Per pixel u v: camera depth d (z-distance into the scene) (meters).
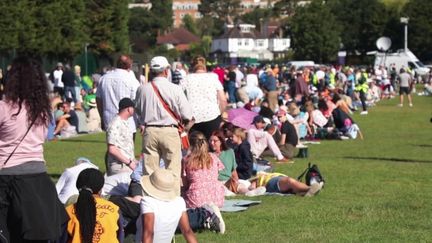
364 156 49.28
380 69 135.75
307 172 33.19
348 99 88.94
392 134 66.56
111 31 156.88
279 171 40.78
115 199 22.47
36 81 17.34
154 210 19.22
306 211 28.77
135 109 27.98
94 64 144.38
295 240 24.06
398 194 32.91
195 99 32.25
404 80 106.88
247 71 116.12
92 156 48.72
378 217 27.77
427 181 37.06
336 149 53.94
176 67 71.38
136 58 122.31
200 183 27.45
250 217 27.73
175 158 27.45
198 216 25.14
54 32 131.25
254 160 39.16
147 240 19.28
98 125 67.94
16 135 17.12
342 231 25.44
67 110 64.56
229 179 32.53
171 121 27.58
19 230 17.05
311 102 65.62
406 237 24.50
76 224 18.22
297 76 87.50
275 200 31.22
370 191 33.78
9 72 17.34
